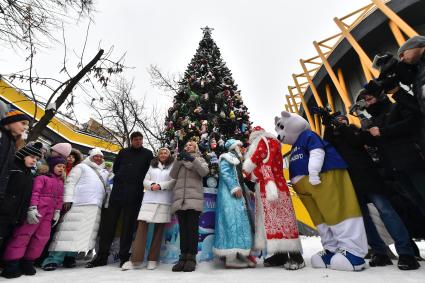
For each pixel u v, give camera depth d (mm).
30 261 3107
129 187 3789
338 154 3227
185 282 2484
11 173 2986
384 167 3236
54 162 3658
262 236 3275
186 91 5781
